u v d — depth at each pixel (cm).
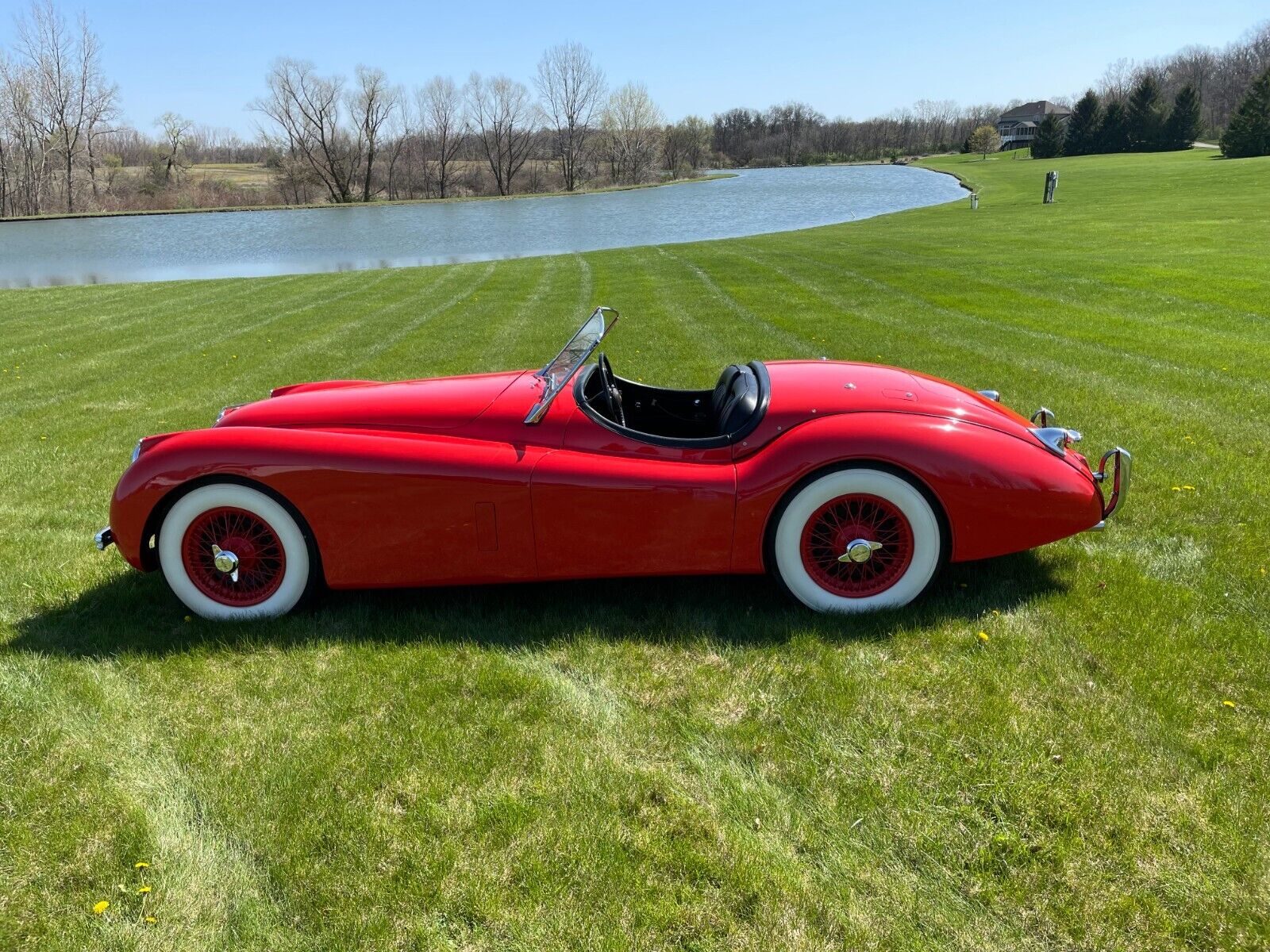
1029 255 1684
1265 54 11300
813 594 361
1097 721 282
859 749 276
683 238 3031
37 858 240
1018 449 357
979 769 263
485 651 344
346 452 355
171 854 241
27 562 445
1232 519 439
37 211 5744
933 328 1020
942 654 329
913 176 6662
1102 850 232
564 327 1162
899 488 345
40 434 717
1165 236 1895
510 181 7512
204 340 1180
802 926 212
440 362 959
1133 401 659
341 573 367
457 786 264
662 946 208
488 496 351
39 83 5772
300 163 6700
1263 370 747
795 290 1422
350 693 316
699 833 243
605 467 354
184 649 353
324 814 254
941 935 209
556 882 227
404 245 3152
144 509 363
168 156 6838
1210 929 208
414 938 212
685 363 884
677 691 313
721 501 348
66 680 331
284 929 217
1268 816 239
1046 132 7925
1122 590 368
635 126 7862
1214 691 297
